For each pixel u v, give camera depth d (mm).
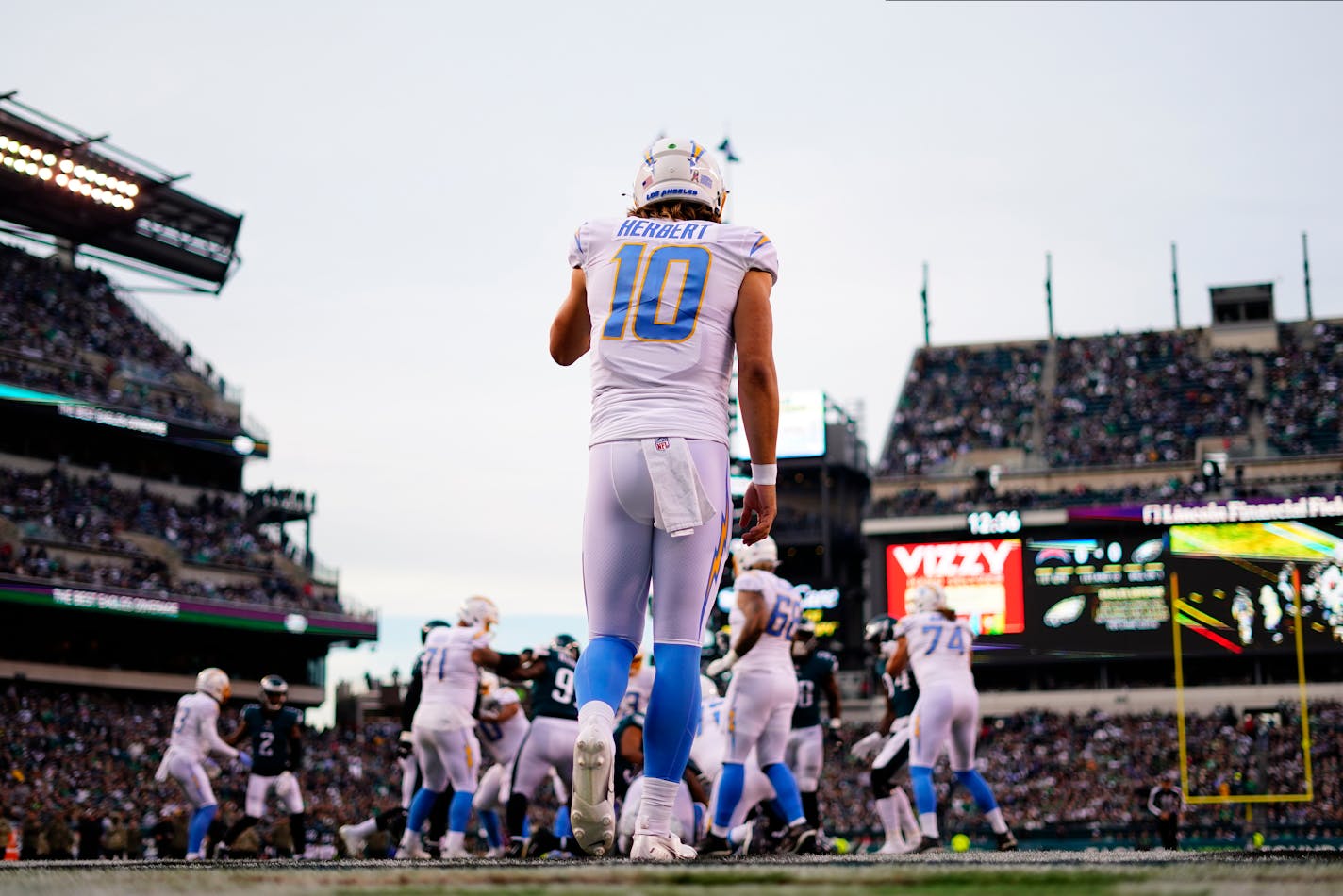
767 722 11406
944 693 13367
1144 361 63438
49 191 52062
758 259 4828
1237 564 48625
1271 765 46969
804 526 61625
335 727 53344
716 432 4723
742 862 4613
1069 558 50438
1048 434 60500
